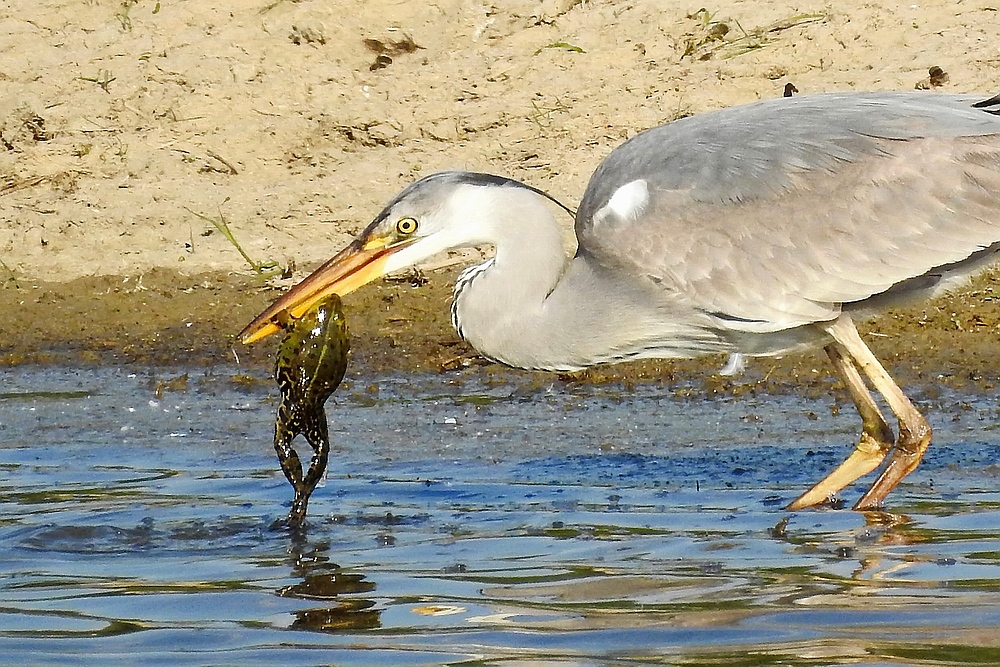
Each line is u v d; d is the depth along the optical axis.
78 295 18.97
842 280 11.32
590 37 22.59
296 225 19.80
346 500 12.10
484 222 11.75
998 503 11.44
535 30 23.12
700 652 8.00
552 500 11.95
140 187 20.77
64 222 20.25
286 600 9.33
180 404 15.59
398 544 10.69
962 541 10.27
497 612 8.88
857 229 11.32
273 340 17.70
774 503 11.73
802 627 8.35
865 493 11.89
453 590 9.41
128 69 22.75
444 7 23.89
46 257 19.80
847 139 11.55
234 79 22.44
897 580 9.27
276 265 19.12
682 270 11.47
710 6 22.66
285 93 22.19
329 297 11.35
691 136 11.84
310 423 11.38
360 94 22.03
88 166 21.19
